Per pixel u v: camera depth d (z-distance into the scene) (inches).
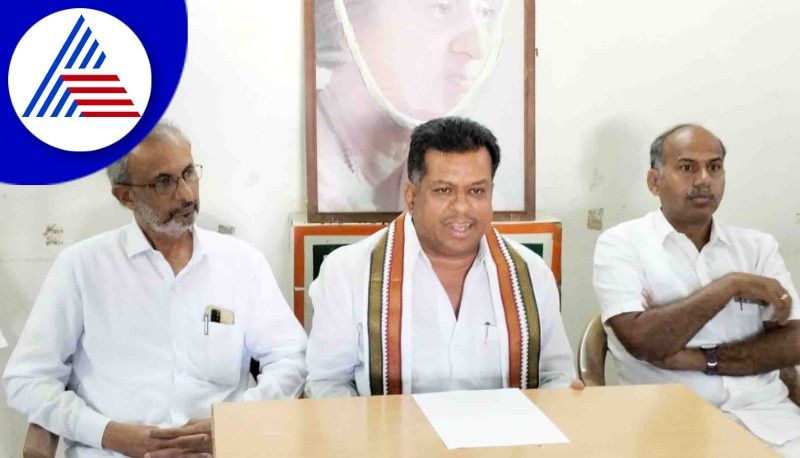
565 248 125.3
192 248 95.3
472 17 116.1
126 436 87.0
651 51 122.6
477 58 116.6
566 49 120.8
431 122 84.4
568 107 122.2
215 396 94.6
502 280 86.4
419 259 86.6
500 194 118.3
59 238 114.0
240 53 114.8
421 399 76.4
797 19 124.9
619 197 125.1
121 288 93.0
